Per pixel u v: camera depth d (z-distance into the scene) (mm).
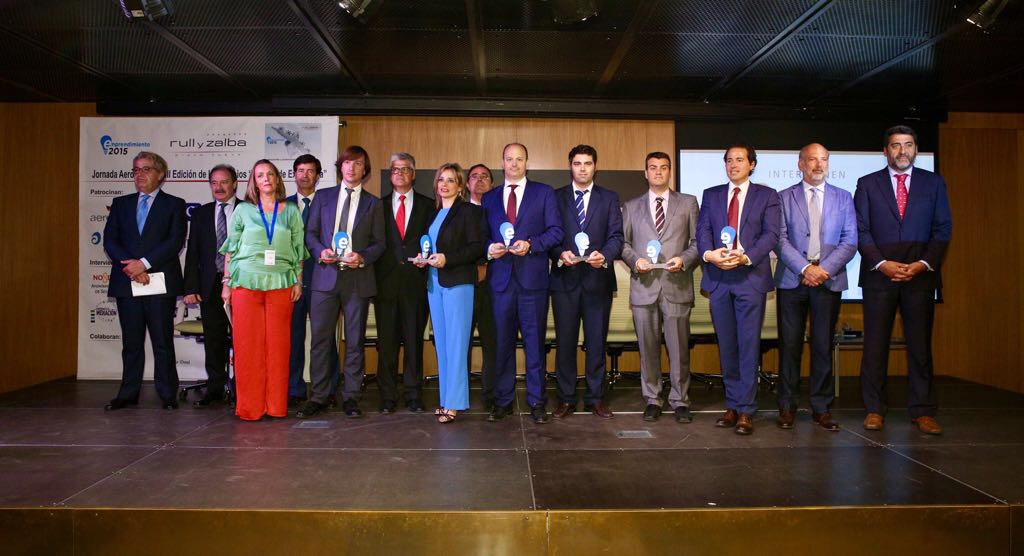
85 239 5633
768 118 5953
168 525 2404
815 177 3729
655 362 3949
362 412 4027
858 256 5949
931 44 4539
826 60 4871
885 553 2428
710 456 3127
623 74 5203
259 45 4609
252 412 3914
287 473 2855
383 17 4141
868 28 4277
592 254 3699
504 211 3871
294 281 4051
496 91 5633
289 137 5637
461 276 3791
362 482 2725
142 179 4297
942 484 2695
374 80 5359
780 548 2414
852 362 6008
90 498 2529
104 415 4086
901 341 5238
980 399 4668
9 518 2426
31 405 4414
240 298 3906
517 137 6004
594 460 3057
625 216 4047
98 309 5617
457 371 3791
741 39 4480
